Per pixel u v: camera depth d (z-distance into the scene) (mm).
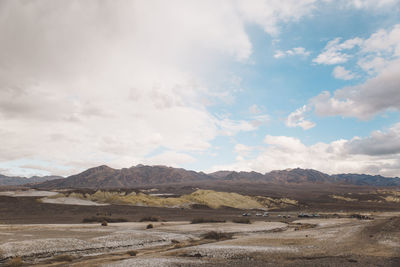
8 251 32719
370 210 153875
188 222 80625
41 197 134125
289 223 82750
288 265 27328
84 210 109625
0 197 117188
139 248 40344
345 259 29969
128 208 125312
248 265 27188
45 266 27969
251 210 161250
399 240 42000
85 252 36375
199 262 28312
